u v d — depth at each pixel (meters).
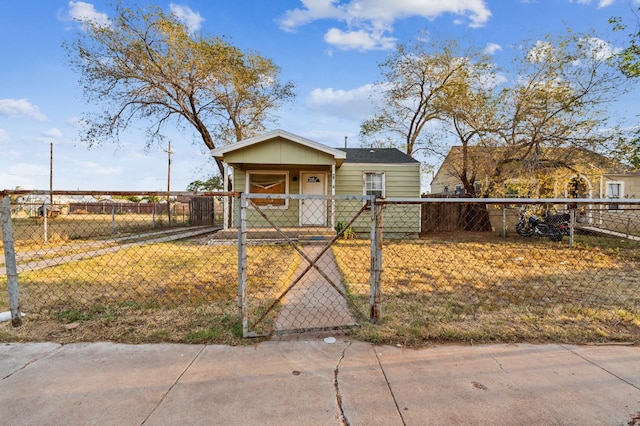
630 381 2.29
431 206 14.33
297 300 4.16
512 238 11.77
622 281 5.32
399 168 12.52
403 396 2.10
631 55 9.13
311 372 2.40
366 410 1.96
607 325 3.31
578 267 6.53
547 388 2.20
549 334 3.06
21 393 2.12
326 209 12.02
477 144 12.79
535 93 11.02
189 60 12.68
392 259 7.41
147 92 12.99
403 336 3.00
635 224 12.77
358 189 12.56
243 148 10.84
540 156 11.02
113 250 8.66
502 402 2.04
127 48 11.96
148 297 4.25
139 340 2.91
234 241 10.23
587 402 2.05
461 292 4.61
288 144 10.85
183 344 2.85
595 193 14.16
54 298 4.17
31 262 6.94
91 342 2.87
